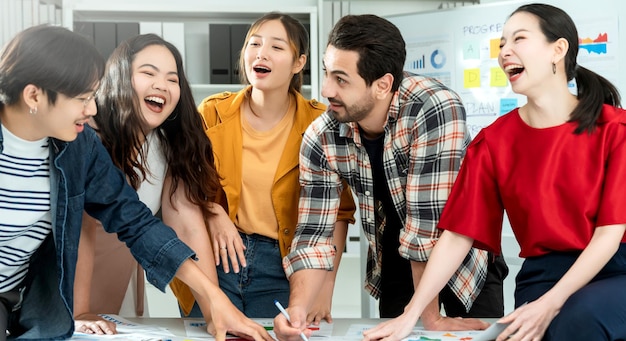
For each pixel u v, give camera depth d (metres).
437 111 1.81
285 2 4.25
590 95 1.56
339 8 4.10
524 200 1.59
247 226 2.19
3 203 1.50
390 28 1.81
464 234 1.68
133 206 1.67
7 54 1.37
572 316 1.38
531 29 1.55
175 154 1.91
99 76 1.41
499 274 2.17
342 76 1.78
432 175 1.81
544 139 1.58
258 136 2.19
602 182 1.53
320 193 1.99
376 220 2.08
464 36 3.65
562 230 1.54
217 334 1.60
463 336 1.63
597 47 3.42
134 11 3.94
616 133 1.53
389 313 2.20
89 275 1.85
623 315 1.37
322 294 2.00
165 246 1.65
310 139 1.97
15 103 1.39
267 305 2.20
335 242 2.14
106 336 1.62
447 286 2.12
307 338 1.59
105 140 1.84
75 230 1.58
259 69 2.13
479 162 1.68
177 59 1.90
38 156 1.50
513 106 3.54
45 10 3.92
